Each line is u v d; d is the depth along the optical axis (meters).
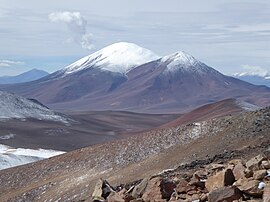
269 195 14.30
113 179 46.34
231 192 15.21
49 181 56.31
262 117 42.12
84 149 63.41
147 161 48.25
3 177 64.56
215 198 15.30
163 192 17.80
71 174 56.12
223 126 47.44
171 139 52.62
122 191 20.08
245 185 15.38
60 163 61.81
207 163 27.72
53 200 48.47
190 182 17.55
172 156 45.88
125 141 59.09
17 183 61.28
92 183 48.00
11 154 95.00
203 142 45.22
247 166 17.09
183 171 24.66
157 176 18.80
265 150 26.42
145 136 57.69
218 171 18.45
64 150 117.69
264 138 36.59
